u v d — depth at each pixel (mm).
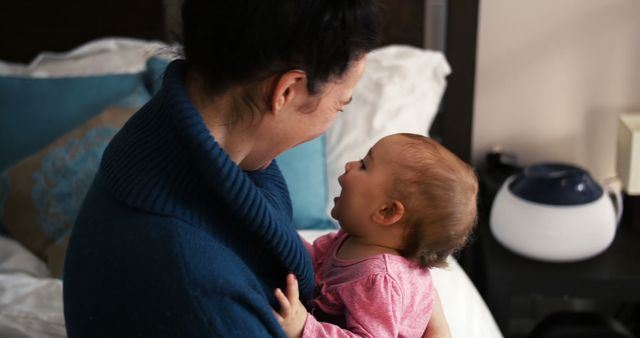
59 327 1325
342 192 1138
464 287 1565
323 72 723
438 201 1061
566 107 2100
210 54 706
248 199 738
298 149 1735
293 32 680
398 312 1021
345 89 778
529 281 1771
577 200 1745
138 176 742
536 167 1888
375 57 1938
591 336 1829
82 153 1685
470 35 1953
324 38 696
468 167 1128
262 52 686
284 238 797
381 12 750
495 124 2150
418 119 1875
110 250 724
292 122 781
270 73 709
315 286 1087
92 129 1719
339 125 1842
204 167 719
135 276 706
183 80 766
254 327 737
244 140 792
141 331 710
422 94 1906
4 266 1610
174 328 702
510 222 1807
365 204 1102
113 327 721
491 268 1805
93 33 2102
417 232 1075
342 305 1054
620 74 2039
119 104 1788
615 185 1939
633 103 2064
